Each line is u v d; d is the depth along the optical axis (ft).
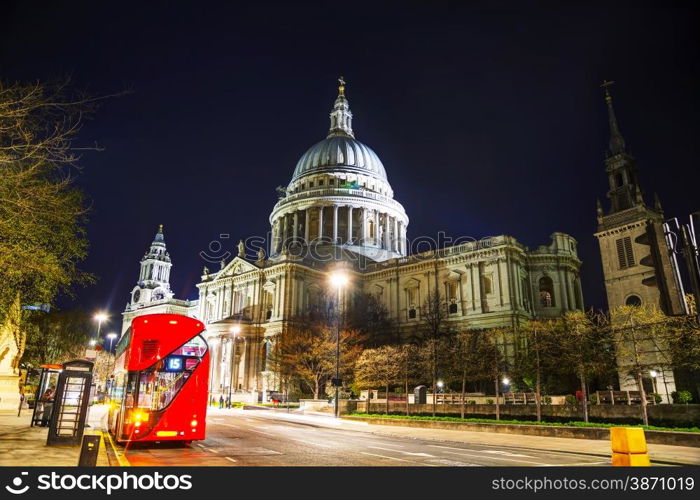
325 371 224.74
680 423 95.96
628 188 198.70
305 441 86.17
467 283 270.05
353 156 410.72
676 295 45.57
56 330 201.36
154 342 73.36
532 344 124.98
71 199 74.13
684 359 104.99
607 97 215.72
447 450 76.43
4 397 127.34
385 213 386.11
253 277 304.30
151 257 464.65
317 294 300.20
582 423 101.45
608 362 111.65
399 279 299.58
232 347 277.44
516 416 122.93
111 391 94.07
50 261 72.59
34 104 50.34
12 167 54.85
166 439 70.54
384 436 104.88
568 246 273.33
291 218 386.52
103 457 59.93
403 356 167.94
